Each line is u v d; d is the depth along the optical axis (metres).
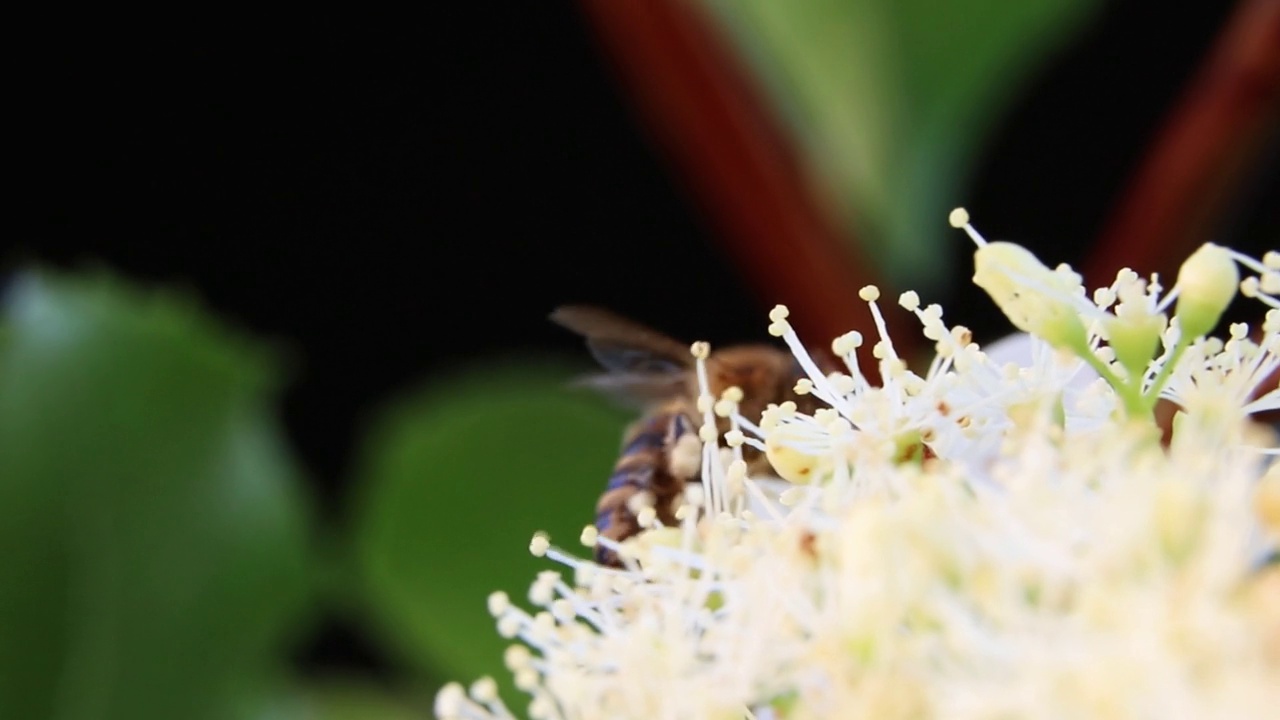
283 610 0.17
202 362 0.17
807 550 0.13
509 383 0.17
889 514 0.13
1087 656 0.12
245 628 0.16
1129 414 0.14
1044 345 0.14
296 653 0.17
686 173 0.19
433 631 0.17
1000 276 0.14
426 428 0.17
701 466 0.15
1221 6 0.21
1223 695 0.12
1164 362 0.14
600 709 0.14
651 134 0.19
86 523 0.16
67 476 0.16
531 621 0.14
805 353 0.14
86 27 0.23
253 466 0.17
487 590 0.17
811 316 0.17
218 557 0.17
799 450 0.14
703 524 0.14
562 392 0.17
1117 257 0.17
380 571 0.17
